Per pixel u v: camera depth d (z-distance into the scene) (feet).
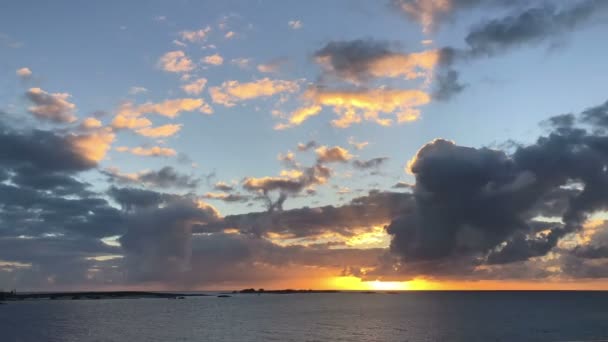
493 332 347.56
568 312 572.92
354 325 403.54
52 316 516.32
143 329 373.40
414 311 602.03
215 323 426.10
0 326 397.60
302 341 300.40
